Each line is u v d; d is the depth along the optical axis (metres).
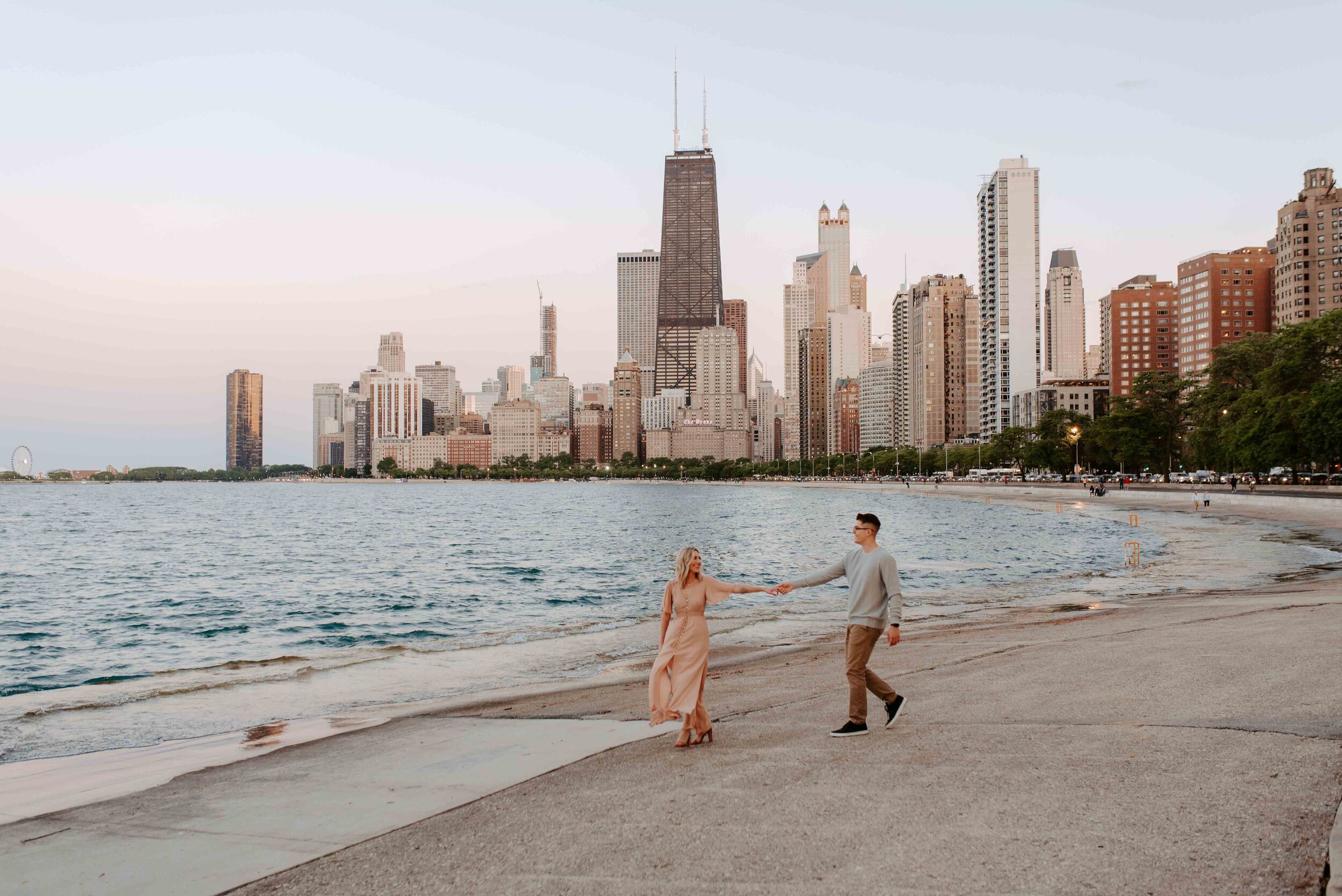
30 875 7.12
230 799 9.16
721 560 55.09
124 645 28.31
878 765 8.72
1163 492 99.06
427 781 9.37
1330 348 89.19
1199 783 7.67
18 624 33.00
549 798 8.26
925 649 17.59
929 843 6.61
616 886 6.09
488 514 142.25
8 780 10.92
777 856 6.49
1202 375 114.62
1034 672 13.65
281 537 88.56
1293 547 44.81
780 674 15.41
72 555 68.38
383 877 6.55
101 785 10.32
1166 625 18.84
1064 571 40.19
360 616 33.84
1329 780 7.60
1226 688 11.53
